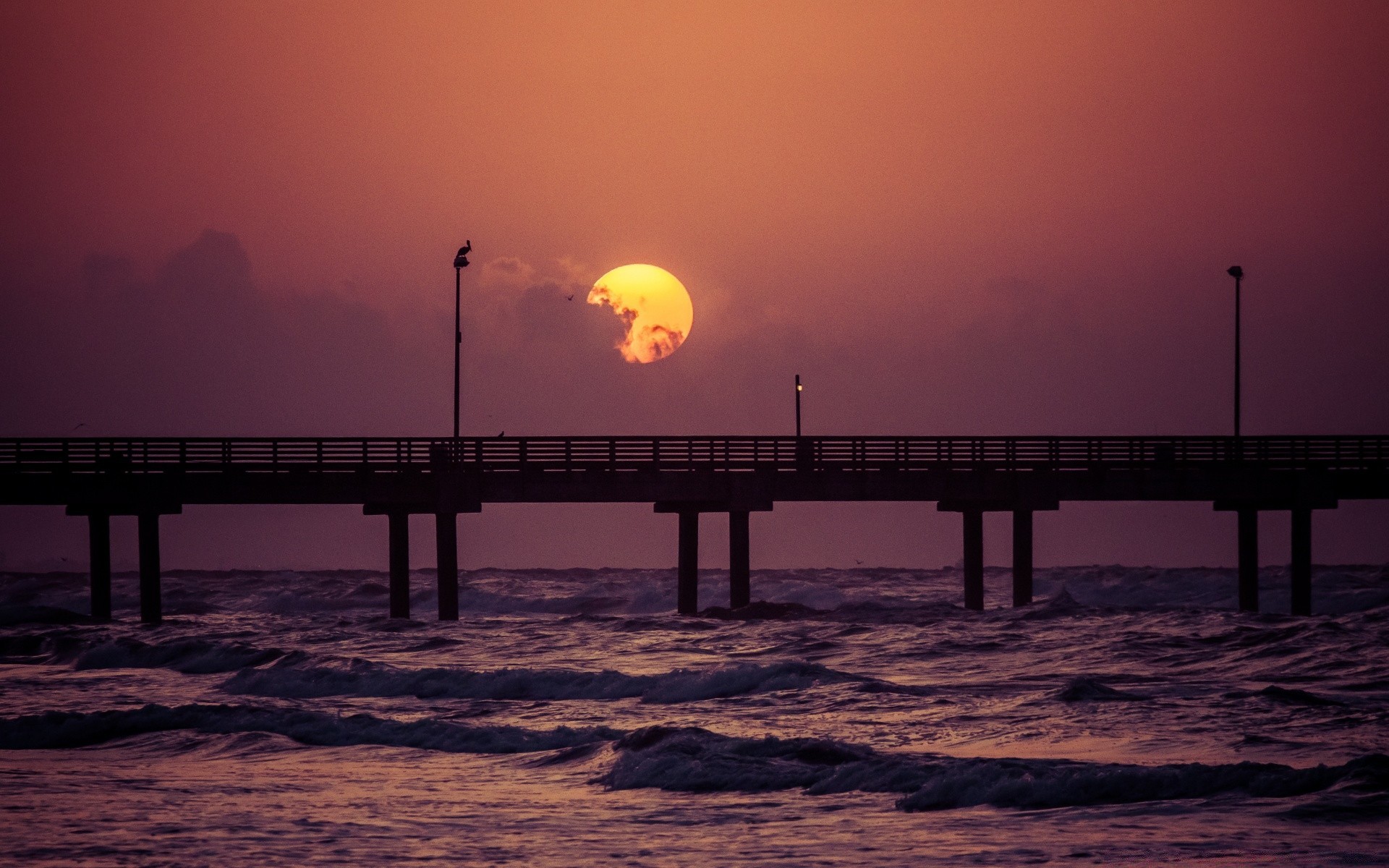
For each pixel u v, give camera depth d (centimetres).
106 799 2678
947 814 2498
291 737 3406
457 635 6059
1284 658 4797
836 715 3684
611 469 6388
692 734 3112
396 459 6322
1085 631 5838
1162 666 4731
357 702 4159
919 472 6575
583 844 2300
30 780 2884
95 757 3200
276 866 2158
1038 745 3198
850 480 6519
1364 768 2625
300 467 6300
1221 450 6794
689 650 5491
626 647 5609
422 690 4322
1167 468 6738
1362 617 5988
